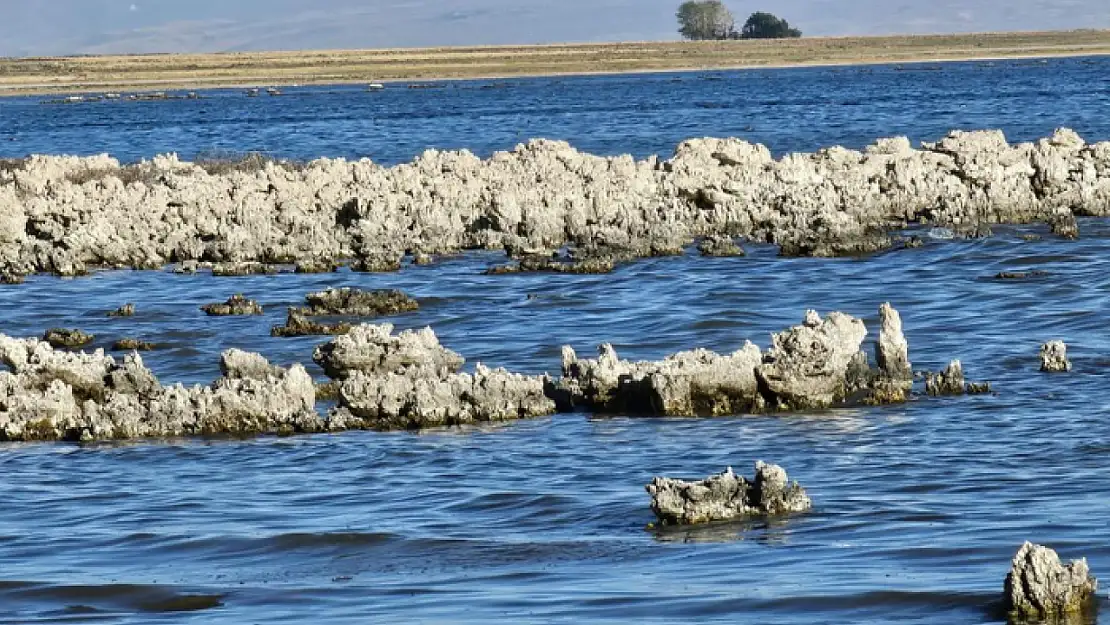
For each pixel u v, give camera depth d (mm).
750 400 72312
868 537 50500
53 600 47500
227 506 58312
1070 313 92250
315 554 51562
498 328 93812
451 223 131375
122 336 95125
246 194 138875
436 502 57812
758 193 135125
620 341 89000
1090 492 55344
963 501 54875
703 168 139500
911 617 42562
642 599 44781
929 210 132500
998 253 113688
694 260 116438
